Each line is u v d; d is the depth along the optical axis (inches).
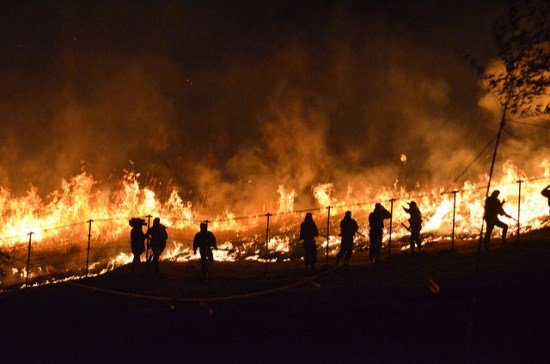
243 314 504.4
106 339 470.9
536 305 418.3
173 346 437.7
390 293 504.4
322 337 424.8
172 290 622.8
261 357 393.7
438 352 368.5
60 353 442.0
